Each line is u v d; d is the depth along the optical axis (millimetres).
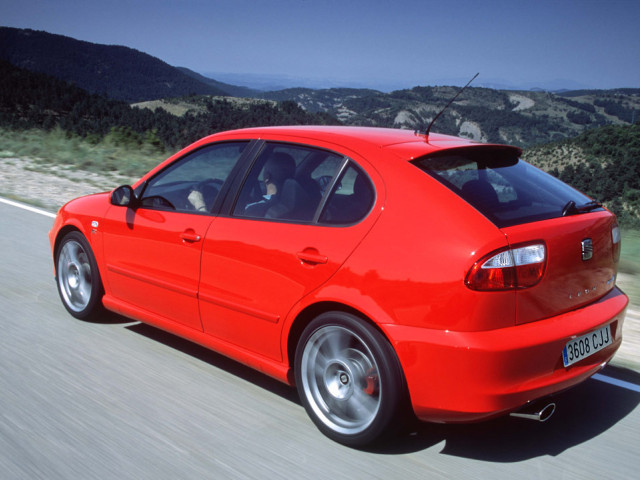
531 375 2506
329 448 2818
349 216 2840
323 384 2939
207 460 2664
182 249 3521
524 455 2793
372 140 3020
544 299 2578
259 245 3094
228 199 3383
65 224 4449
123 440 2812
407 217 2648
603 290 2980
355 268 2703
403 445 2865
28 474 2512
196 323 3582
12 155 16172
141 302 3955
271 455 2732
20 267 5918
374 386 2730
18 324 4352
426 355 2492
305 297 2895
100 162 14773
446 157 2912
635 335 4590
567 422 3150
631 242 7195
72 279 4527
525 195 2857
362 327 2686
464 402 2479
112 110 196750
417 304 2516
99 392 3314
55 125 20062
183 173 3756
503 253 2441
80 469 2559
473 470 2648
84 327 4336
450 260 2467
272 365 3168
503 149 3191
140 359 3797
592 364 2799
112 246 4059
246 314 3205
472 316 2418
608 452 2840
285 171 3201
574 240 2707
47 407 3115
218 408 3186
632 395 3516
